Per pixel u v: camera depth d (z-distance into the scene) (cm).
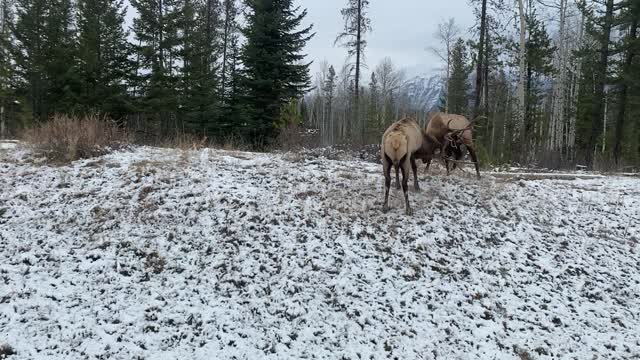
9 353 515
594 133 2603
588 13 2567
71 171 968
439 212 895
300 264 709
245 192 896
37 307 584
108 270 664
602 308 712
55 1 2964
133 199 846
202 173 970
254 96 2559
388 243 780
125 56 2766
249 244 742
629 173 1634
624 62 2477
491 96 3603
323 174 1047
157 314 595
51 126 1149
